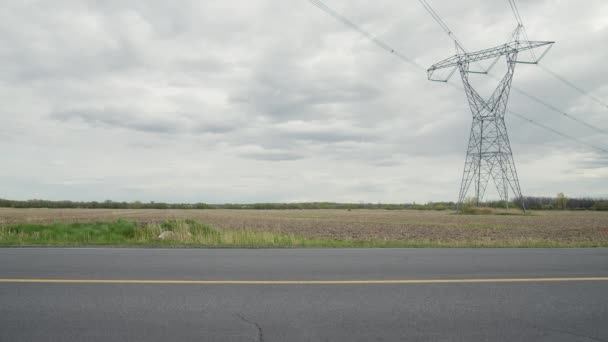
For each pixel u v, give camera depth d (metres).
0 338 4.33
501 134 58.28
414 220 52.16
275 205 164.25
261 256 10.91
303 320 5.04
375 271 8.46
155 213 79.81
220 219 53.12
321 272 8.30
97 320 4.97
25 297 6.01
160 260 9.93
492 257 11.04
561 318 5.23
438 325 4.90
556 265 9.57
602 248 14.38
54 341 4.27
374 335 4.53
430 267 9.06
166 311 5.36
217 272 8.21
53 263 9.27
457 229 33.00
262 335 4.50
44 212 75.19
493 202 97.19
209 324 4.86
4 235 16.73
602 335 4.62
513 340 4.43
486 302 5.96
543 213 80.69
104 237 17.30
